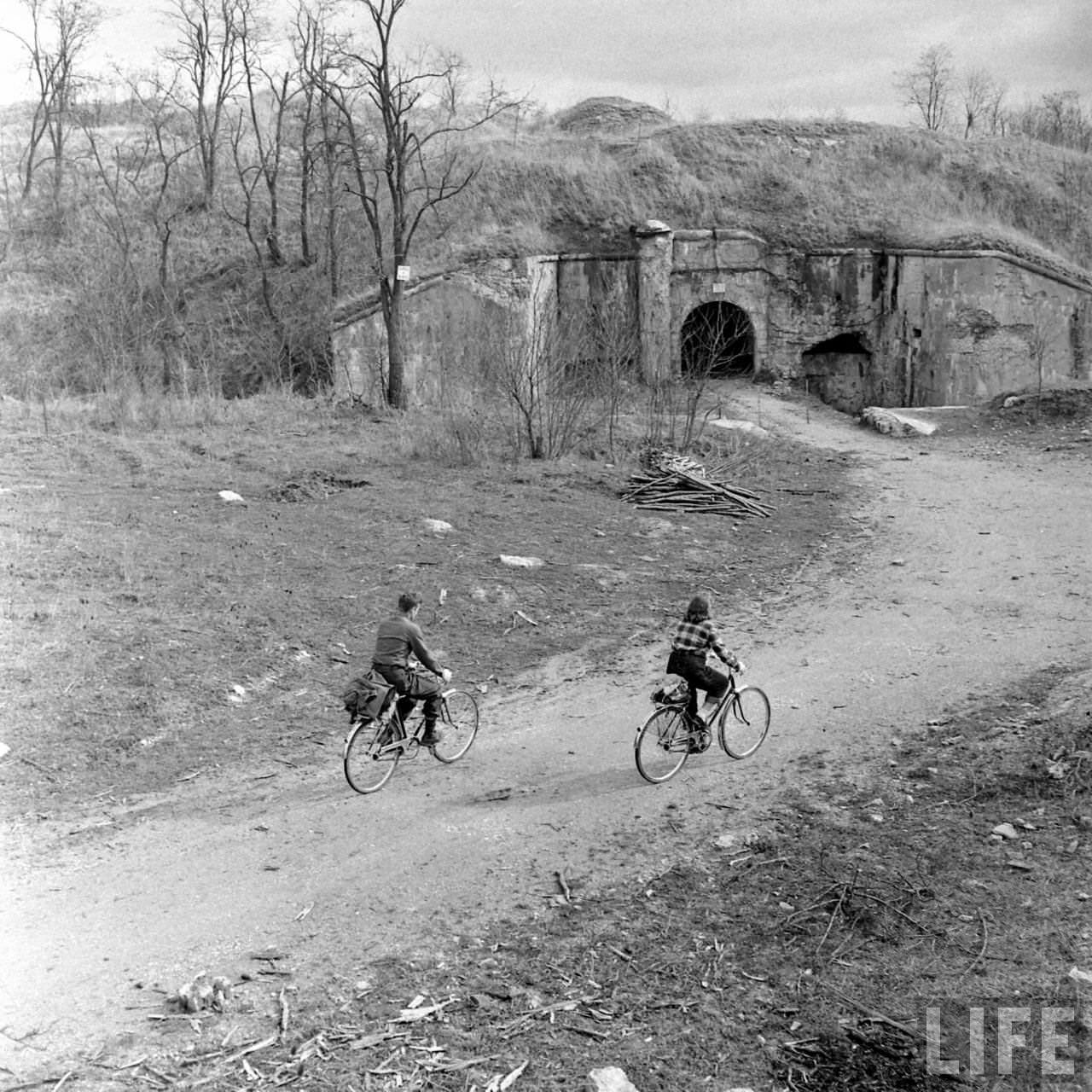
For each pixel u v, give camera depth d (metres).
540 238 35.69
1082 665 13.07
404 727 11.08
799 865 8.85
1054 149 43.59
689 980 7.35
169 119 47.41
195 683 12.67
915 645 14.40
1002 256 33.03
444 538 18.52
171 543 17.06
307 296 35.53
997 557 18.34
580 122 49.47
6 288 36.50
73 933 7.99
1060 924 7.82
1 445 22.89
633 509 21.30
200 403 27.91
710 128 42.44
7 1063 6.46
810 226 36.88
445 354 31.80
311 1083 6.32
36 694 11.89
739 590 17.27
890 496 23.12
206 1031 6.82
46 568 15.29
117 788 10.50
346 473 22.23
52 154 47.50
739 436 27.44
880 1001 7.09
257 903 8.45
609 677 13.77
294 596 15.43
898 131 43.75
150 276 36.84
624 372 30.83
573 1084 6.28
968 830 9.32
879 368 36.81
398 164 29.02
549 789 10.54
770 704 12.60
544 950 7.76
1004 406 30.53
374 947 7.83
